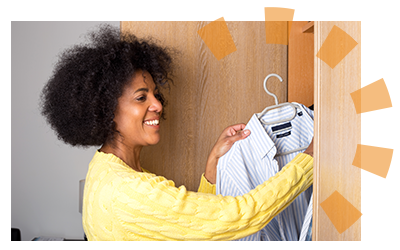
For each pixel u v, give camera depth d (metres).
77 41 2.80
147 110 0.99
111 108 0.92
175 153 1.58
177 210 0.77
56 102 0.98
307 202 1.23
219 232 0.78
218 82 1.61
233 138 1.24
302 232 1.00
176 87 1.57
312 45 1.68
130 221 0.79
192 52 1.58
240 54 1.63
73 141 1.04
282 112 1.22
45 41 2.78
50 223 2.90
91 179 0.91
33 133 2.85
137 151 1.05
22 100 2.81
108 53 0.94
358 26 0.76
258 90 1.66
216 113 1.62
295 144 1.24
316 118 0.82
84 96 0.93
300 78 1.68
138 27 1.52
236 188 1.15
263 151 1.15
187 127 1.58
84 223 0.93
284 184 0.85
